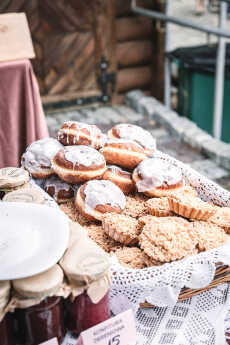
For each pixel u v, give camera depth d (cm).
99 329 96
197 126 372
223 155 321
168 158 164
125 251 119
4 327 90
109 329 97
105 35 401
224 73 333
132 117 404
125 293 107
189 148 352
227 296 117
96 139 156
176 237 114
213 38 493
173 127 367
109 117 405
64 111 417
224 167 323
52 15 379
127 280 105
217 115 331
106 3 388
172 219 123
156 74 429
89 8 387
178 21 336
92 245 100
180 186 142
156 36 411
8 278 87
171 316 112
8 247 97
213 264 110
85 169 141
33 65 391
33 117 222
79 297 93
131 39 413
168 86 404
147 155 156
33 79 216
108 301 100
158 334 108
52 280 89
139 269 108
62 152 146
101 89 422
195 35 507
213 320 113
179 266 108
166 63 394
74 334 99
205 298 116
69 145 156
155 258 110
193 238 116
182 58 360
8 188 133
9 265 91
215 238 118
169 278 106
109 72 417
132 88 435
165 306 112
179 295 113
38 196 125
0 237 101
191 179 154
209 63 342
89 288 91
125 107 428
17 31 219
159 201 134
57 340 95
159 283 106
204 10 491
